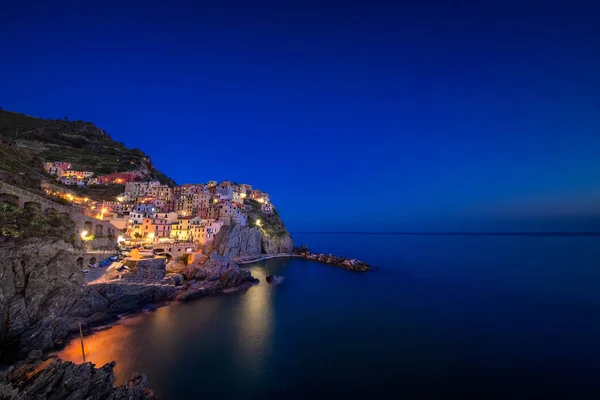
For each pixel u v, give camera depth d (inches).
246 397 1197.1
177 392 1214.9
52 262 1721.2
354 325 2025.1
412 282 3523.6
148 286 2343.8
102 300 1978.3
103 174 5738.2
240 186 6988.2
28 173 3282.5
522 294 2930.6
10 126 7081.7
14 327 1453.0
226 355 1547.7
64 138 6934.1
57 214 2395.4
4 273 1485.0
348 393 1237.7
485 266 4867.1
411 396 1226.6
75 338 1658.5
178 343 1667.1
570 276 3875.5
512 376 1386.6
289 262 5162.4
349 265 4552.2
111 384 1014.4
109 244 2805.1
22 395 811.4
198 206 5093.5
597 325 2042.3
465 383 1323.8
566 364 1501.0
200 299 2549.2
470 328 1985.7
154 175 7460.6
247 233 5108.3
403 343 1736.0
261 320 2090.3
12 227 1769.2
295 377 1353.3
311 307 2438.5
